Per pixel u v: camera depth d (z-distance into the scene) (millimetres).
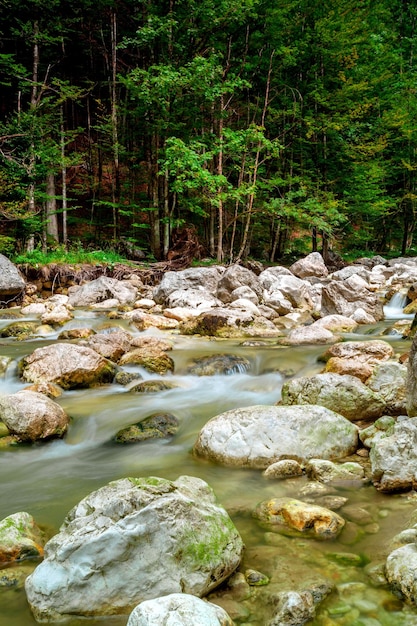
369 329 8945
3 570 2510
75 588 2180
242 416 4027
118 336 7543
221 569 2340
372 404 4469
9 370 6445
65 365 6047
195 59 15867
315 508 2926
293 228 23281
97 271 14953
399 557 2332
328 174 22719
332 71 21453
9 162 14328
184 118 18141
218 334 8719
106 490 2621
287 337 8031
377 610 2137
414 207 26188
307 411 4008
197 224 22438
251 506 3164
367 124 22328
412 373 3988
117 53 22031
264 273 14695
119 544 2215
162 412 5062
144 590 2195
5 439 4434
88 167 21969
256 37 19250
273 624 2055
